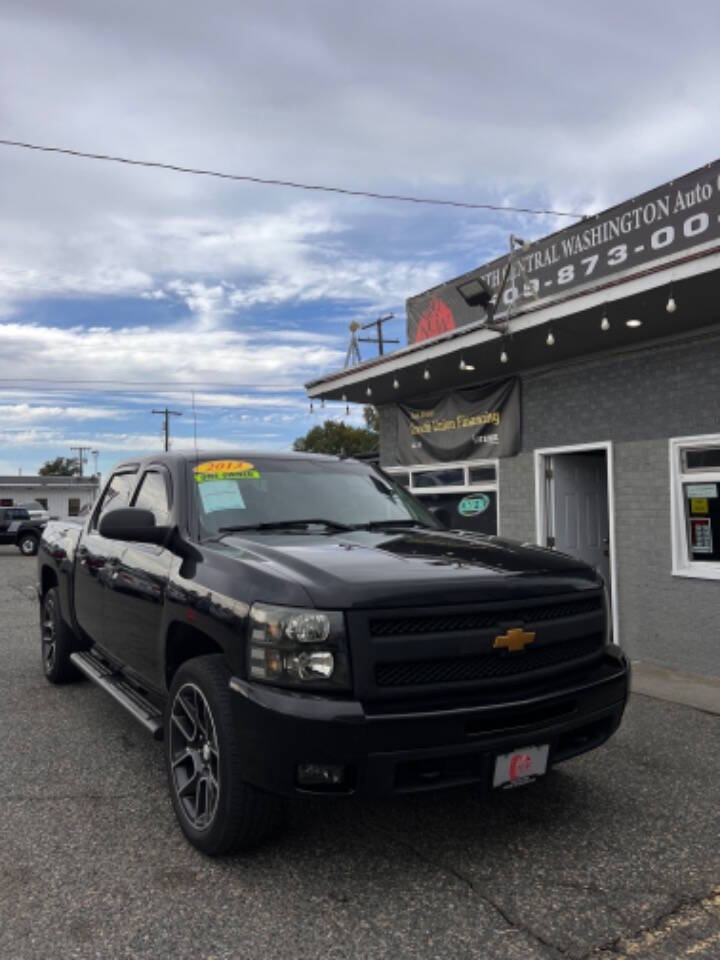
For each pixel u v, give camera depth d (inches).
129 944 103.3
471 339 295.9
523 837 135.7
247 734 115.8
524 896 115.4
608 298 237.6
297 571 122.5
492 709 116.1
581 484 339.0
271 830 125.7
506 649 121.1
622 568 295.3
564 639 130.0
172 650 147.7
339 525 163.6
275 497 169.6
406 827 139.6
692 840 134.9
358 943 103.3
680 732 198.8
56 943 103.5
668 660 278.4
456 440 378.6
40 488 2014.0
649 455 285.7
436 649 116.2
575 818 144.1
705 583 266.5
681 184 298.8
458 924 107.8
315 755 109.8
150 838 135.3
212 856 127.0
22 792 156.6
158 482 178.2
